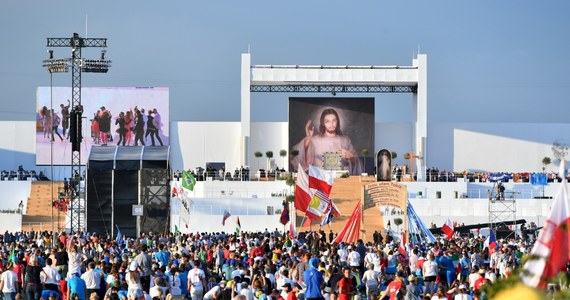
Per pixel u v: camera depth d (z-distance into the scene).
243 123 127.31
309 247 67.00
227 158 130.25
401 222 102.94
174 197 108.44
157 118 129.25
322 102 126.75
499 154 131.50
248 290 39.66
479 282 44.19
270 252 59.03
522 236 95.75
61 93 128.38
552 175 124.62
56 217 114.19
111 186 91.44
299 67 126.75
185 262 47.94
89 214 91.75
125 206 87.94
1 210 118.31
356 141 126.81
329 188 69.50
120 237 78.81
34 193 120.19
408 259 60.12
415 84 129.62
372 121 126.69
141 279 46.56
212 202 111.31
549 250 18.34
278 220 107.62
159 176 85.88
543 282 17.59
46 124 128.12
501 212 107.94
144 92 129.00
